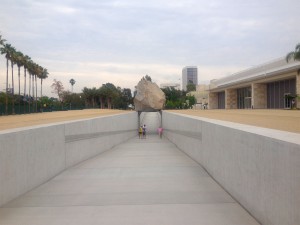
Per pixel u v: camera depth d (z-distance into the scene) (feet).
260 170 19.20
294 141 15.57
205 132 38.37
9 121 92.84
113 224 19.84
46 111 227.20
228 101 222.28
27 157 28.04
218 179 30.86
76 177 35.17
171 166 42.11
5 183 24.02
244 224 19.43
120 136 88.48
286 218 15.72
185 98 327.47
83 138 48.70
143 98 159.74
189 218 20.74
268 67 158.92
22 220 20.86
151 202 24.54
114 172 38.04
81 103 335.88
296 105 135.03
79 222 20.31
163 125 126.00
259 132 20.74
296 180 14.70
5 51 191.62
